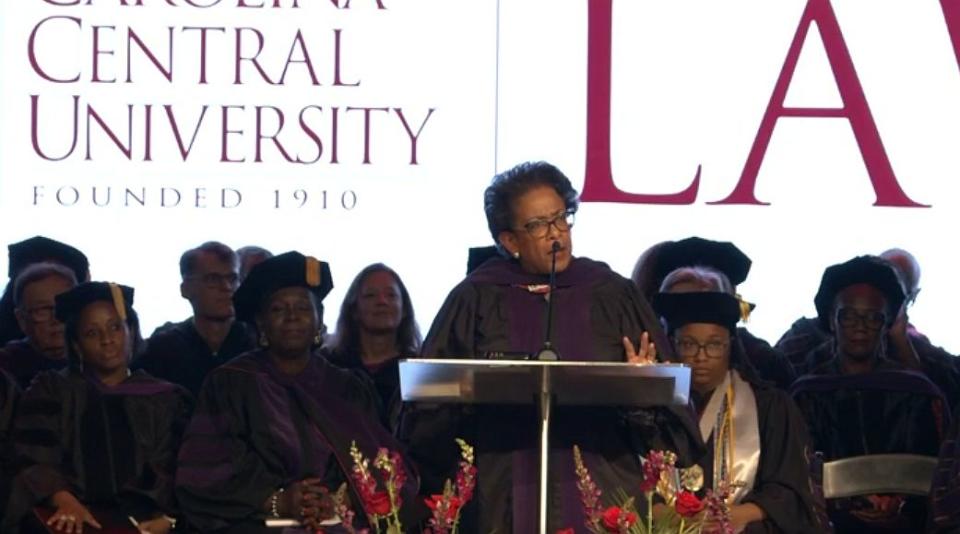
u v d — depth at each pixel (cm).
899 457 2411
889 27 3241
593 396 1762
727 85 3234
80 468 2373
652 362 1773
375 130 3189
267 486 2289
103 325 2428
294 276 2381
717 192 3222
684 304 2248
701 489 2186
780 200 3222
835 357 2645
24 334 2781
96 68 3156
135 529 2312
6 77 3139
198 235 3152
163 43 3167
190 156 3156
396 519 1730
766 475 2227
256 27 3181
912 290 2939
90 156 3144
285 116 3177
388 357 2806
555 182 1878
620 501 1838
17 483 2334
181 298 3144
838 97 3234
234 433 2322
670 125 3225
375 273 2825
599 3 3225
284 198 3169
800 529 2191
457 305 1891
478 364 1677
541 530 1747
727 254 2677
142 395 2430
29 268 2672
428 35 3209
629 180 3222
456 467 1909
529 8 3222
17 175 3131
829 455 2544
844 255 3222
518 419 1884
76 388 2412
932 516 2252
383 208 3181
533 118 3219
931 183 3225
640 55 3234
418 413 1923
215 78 3169
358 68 3197
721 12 3234
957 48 3234
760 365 2722
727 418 2242
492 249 2731
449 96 3206
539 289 1875
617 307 1884
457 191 3197
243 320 2411
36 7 3152
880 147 3225
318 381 2381
